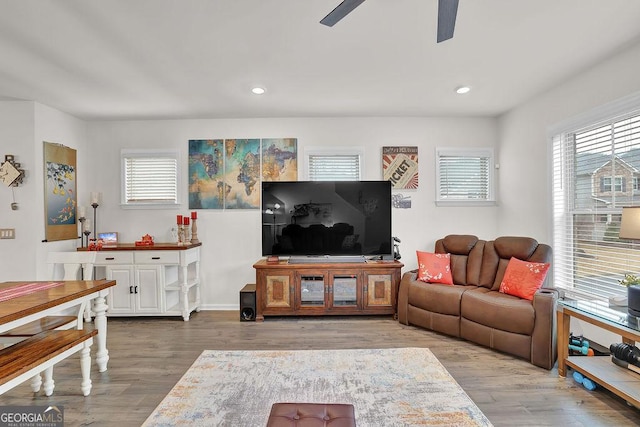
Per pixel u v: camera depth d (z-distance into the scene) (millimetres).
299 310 3939
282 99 3729
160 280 3928
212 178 4426
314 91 3500
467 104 3967
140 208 4422
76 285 2471
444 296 3379
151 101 3740
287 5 2057
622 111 2699
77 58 2719
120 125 4434
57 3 2002
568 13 2164
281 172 4418
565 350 2514
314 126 4441
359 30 2350
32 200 3646
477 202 4469
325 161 4445
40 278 3678
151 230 4434
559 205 3502
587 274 3164
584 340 2760
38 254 3666
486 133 4418
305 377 2525
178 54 2674
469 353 2977
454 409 2104
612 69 2783
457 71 3043
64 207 4020
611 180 2893
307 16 2176
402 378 2502
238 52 2656
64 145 4051
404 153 4441
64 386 2438
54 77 3074
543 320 2691
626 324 2053
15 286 2428
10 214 3635
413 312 3658
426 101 3844
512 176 4168
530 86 3420
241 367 2699
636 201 2668
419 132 4461
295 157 4418
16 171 3578
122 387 2426
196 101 3766
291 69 2975
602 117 2885
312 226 4188
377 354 2938
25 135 3641
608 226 2938
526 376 2553
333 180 4426
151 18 2176
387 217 4199
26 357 1872
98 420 2039
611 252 2902
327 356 2900
